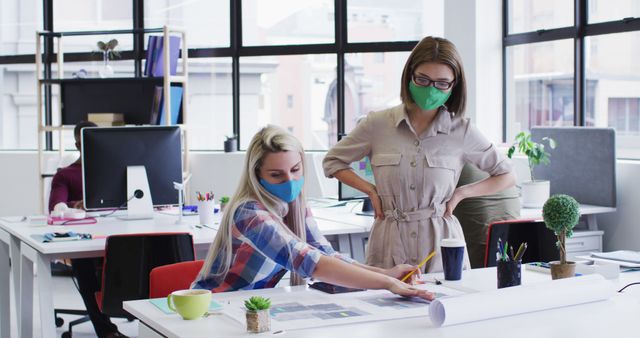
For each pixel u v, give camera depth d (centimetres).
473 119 598
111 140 427
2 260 438
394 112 308
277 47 684
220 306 219
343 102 674
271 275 254
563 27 554
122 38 715
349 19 663
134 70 713
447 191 307
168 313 215
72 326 483
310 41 676
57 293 592
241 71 702
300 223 253
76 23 721
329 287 243
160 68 635
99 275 446
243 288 248
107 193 425
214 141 714
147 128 435
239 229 241
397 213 305
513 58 598
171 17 706
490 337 187
